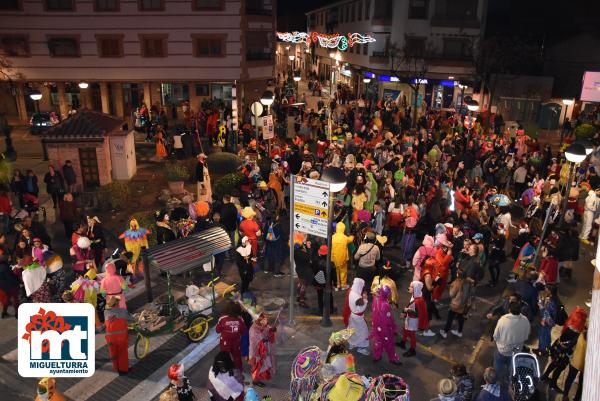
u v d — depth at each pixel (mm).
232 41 32406
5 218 15289
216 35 32219
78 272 11609
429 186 16156
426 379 9406
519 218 17938
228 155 22375
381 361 9922
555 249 12703
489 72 36906
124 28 32094
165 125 29500
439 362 9945
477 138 24312
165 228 12711
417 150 21094
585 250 15461
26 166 23375
